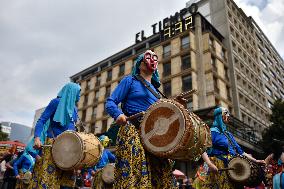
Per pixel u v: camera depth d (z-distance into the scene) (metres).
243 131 29.98
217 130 4.91
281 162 5.23
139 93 2.94
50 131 4.10
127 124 2.71
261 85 45.25
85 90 44.59
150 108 2.61
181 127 2.36
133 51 39.66
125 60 39.38
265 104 44.12
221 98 31.27
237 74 36.72
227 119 5.07
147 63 3.12
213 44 34.09
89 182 9.48
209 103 29.58
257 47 48.28
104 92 40.97
